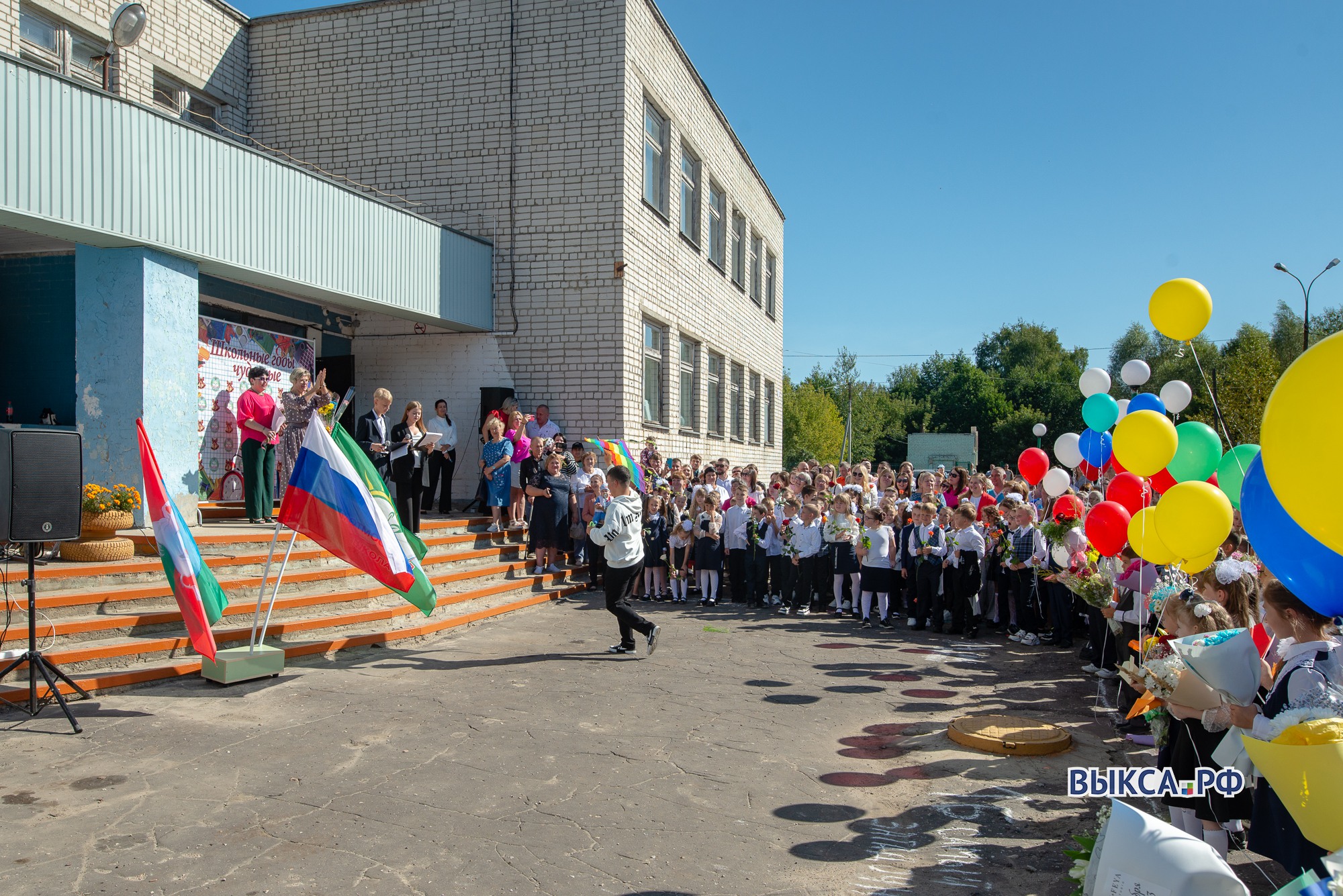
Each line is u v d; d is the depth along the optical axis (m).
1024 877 3.75
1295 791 2.49
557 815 4.29
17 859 3.67
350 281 10.46
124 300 8.09
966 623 9.36
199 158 8.52
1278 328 42.44
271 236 9.36
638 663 7.62
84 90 7.45
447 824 4.14
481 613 9.32
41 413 9.39
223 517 9.59
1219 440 5.56
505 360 13.06
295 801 4.36
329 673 6.87
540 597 10.67
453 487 13.09
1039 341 71.62
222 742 5.19
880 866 3.84
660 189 14.80
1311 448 2.49
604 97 12.67
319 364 12.75
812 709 6.31
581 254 12.81
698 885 3.62
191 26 12.57
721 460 14.04
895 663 7.93
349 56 13.59
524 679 6.92
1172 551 4.27
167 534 6.09
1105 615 6.18
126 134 7.81
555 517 11.38
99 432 8.14
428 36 13.30
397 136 13.43
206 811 4.20
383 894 3.46
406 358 13.32
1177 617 3.86
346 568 8.66
